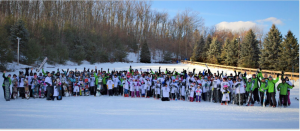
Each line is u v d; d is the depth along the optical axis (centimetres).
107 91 1664
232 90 1342
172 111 1025
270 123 796
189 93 1395
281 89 1183
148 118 870
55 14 5656
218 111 1034
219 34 7756
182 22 7125
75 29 5309
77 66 4091
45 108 1064
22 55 3666
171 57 6244
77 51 4666
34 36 4378
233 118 880
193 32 7219
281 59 3219
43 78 1454
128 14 7844
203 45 5847
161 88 1424
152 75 1670
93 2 7356
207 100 1434
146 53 5722
